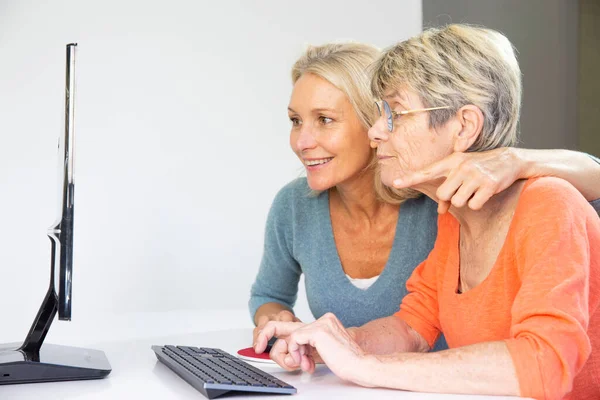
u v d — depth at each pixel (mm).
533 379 1007
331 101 1769
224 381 1023
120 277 4219
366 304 1820
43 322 1240
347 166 1791
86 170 4148
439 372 1052
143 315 2082
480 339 1274
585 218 1130
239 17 4289
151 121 4227
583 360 1037
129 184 4211
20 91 4094
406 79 1276
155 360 1349
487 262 1288
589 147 3916
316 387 1115
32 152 4113
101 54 4148
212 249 4316
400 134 1292
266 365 1342
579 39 3916
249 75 4320
